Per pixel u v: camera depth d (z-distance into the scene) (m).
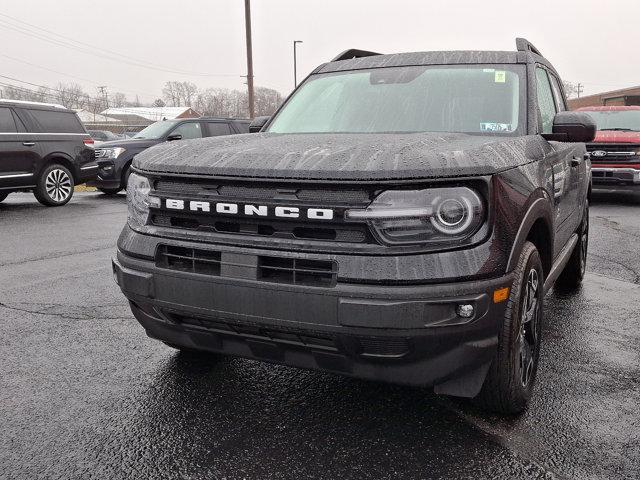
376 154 2.52
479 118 3.50
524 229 2.68
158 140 13.94
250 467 2.52
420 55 4.15
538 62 4.14
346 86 4.08
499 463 2.55
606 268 6.32
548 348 3.93
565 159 3.98
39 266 6.36
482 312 2.43
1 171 10.90
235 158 2.66
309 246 2.45
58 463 2.56
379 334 2.38
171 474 2.48
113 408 3.05
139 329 4.27
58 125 11.95
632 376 3.48
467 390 2.63
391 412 2.99
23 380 3.39
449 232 2.39
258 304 2.53
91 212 11.01
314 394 3.20
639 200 12.83
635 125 12.69
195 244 2.66
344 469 2.50
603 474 2.48
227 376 3.44
